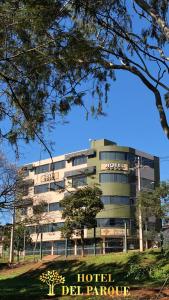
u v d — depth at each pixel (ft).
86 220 165.58
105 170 240.12
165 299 62.28
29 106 51.85
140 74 54.34
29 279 135.33
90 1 50.14
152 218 199.41
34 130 52.21
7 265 167.32
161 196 151.43
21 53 48.01
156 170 261.85
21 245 213.25
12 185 135.23
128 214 235.81
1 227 159.53
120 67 54.49
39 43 48.11
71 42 48.29
